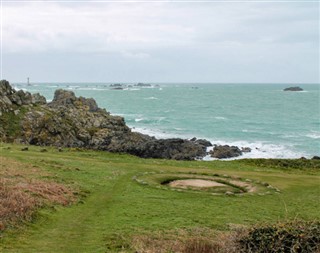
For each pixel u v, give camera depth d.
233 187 40.03
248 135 108.31
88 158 53.62
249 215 30.08
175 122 134.12
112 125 85.81
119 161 52.84
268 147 90.75
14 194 27.70
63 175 39.47
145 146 75.62
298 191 39.28
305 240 14.77
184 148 78.81
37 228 23.77
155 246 21.34
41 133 74.62
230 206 32.53
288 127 126.06
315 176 48.22
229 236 20.02
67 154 56.25
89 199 32.28
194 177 43.16
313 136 107.75
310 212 31.95
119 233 23.88
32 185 32.06
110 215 28.03
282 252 14.71
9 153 50.09
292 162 57.34
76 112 86.44
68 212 27.92
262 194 37.12
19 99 83.44
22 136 72.62
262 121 141.25
